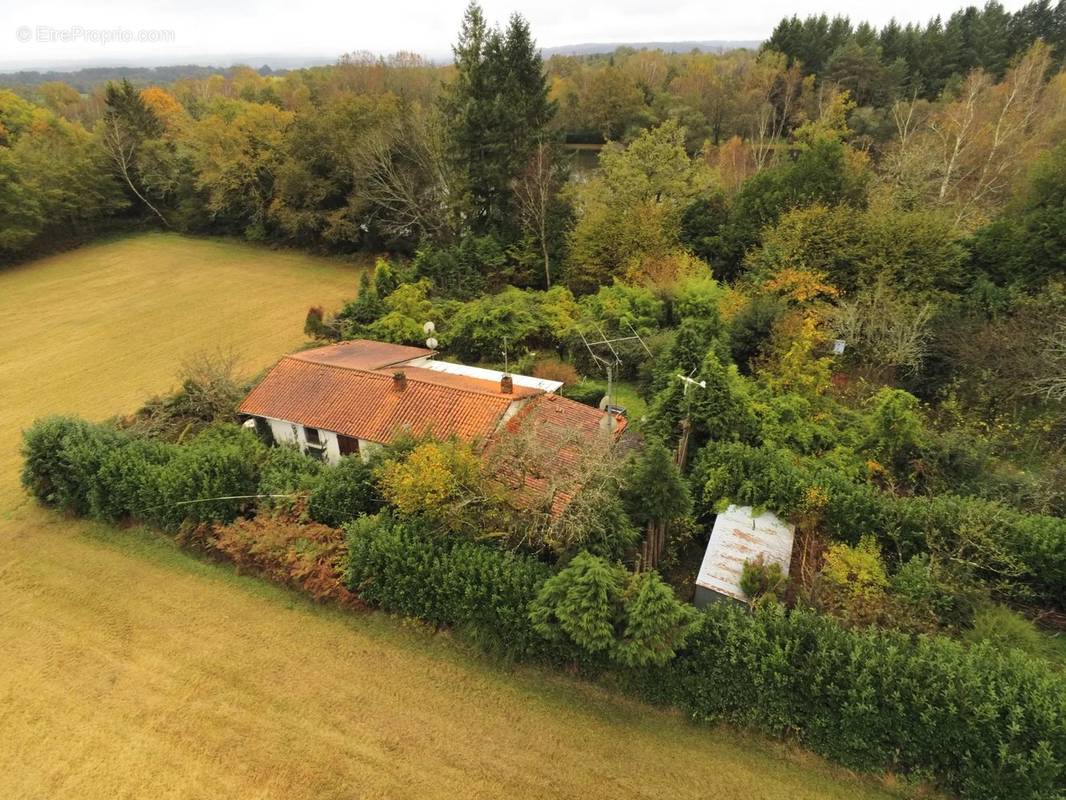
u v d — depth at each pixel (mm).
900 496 20188
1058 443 23172
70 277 51312
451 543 16641
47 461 21594
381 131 48250
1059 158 30094
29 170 54438
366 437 22219
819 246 32531
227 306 44906
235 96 96312
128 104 63500
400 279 39875
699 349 25219
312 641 16625
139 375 34531
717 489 19531
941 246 30625
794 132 62281
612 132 81188
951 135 50344
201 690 15359
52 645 16797
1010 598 16750
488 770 13391
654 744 13812
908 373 27328
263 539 18031
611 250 39719
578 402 26297
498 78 42969
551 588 14352
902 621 15109
